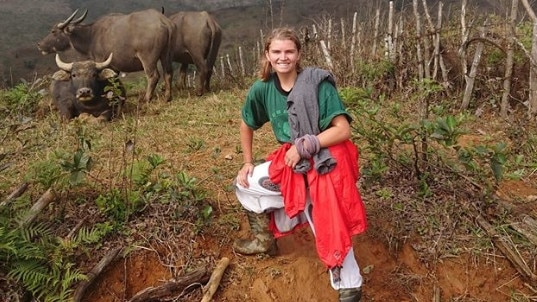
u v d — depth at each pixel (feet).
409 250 10.55
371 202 11.36
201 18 25.26
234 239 10.52
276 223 9.43
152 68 23.04
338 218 7.80
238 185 9.14
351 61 21.61
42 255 9.16
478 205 11.27
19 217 9.73
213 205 11.36
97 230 10.02
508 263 10.37
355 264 8.35
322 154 7.86
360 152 13.00
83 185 11.46
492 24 19.63
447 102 17.71
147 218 10.61
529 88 16.06
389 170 12.22
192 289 9.80
